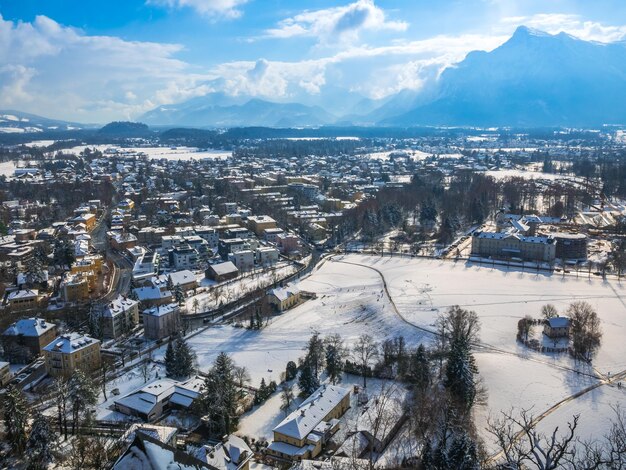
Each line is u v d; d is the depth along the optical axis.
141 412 194.62
